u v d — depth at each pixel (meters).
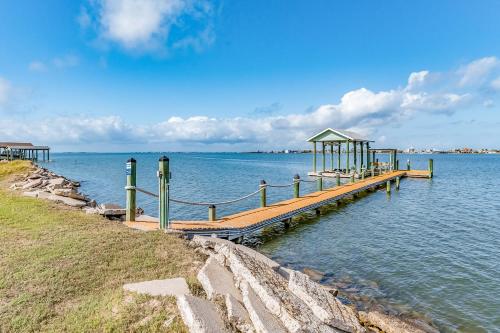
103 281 6.42
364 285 9.79
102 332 4.82
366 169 41.84
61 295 5.84
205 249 9.06
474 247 13.35
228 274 6.50
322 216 19.58
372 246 13.55
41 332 4.83
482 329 7.54
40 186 21.44
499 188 33.25
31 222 10.09
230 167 77.50
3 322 5.00
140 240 8.67
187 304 4.92
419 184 37.09
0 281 6.11
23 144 77.88
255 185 36.78
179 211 20.58
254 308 5.09
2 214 10.88
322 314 5.52
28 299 5.60
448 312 8.27
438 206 22.98
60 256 7.28
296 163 103.56
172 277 6.71
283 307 5.15
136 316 5.08
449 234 15.40
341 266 11.32
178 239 9.24
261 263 7.32
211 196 28.19
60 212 11.80
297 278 6.59
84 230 9.51
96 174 53.94
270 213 16.25
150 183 37.94
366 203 24.27
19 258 7.10
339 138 39.78
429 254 12.48
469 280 10.10
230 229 12.75
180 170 64.88
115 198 27.50
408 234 15.42
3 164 39.81
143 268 7.10
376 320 7.50
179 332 4.75
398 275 10.51
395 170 50.00
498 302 8.74
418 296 9.10
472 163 97.00
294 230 16.28
